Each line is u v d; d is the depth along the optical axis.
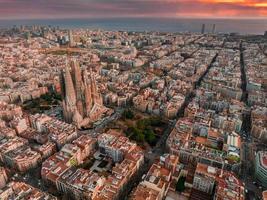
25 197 196.75
